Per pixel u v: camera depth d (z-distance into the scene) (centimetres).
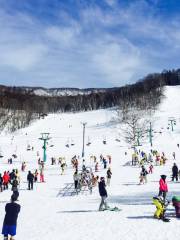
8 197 3170
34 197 3098
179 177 3916
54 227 1828
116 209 2177
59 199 2917
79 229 1745
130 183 3681
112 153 7625
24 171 5578
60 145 10531
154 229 1644
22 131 17762
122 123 14600
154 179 3919
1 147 10606
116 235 1580
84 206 2461
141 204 2361
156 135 11162
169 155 6750
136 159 5691
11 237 1465
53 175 4906
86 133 13938
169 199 2483
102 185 2214
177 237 1486
